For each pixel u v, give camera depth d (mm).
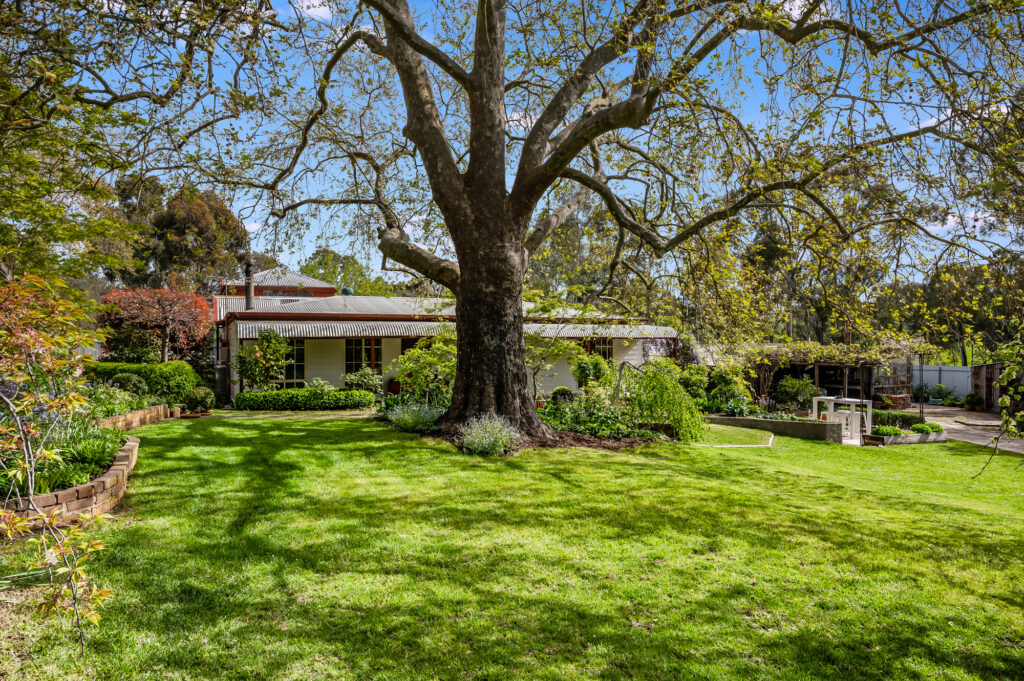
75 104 6520
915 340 13695
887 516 7992
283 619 4418
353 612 4574
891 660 4242
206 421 12906
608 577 5422
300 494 7504
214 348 34500
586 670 3941
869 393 31984
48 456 3242
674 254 12969
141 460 8516
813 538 6742
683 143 11078
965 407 32219
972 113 6914
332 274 16750
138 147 8227
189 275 29203
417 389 16297
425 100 11914
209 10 5449
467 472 8977
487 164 11656
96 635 4023
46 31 4746
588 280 22234
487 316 11609
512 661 4008
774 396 27094
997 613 5062
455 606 4738
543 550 5996
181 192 10562
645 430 13273
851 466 14641
